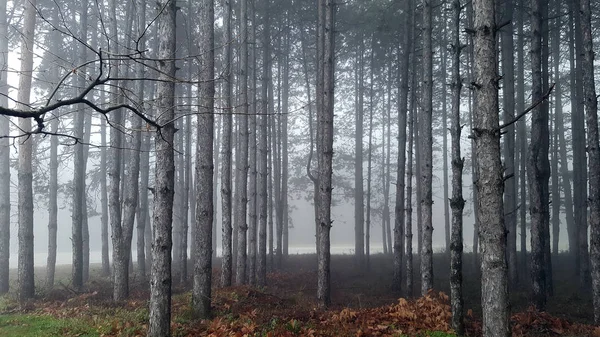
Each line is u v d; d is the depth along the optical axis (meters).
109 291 18.31
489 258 6.84
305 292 19.27
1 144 19.77
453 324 10.30
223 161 17.25
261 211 22.61
